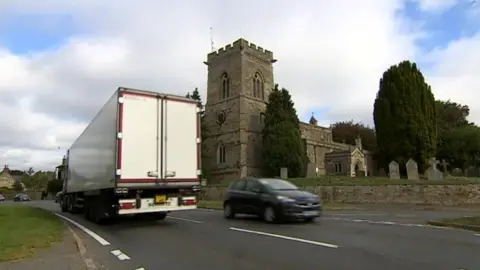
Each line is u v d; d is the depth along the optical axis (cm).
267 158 4850
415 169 2980
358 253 789
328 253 793
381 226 1242
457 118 6556
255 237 1034
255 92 5472
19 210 2141
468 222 1263
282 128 4819
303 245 891
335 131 8031
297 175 4709
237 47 5362
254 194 1480
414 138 4325
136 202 1325
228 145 5241
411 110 4353
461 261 712
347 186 2655
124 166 1274
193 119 1448
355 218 1541
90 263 732
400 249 832
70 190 2219
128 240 1056
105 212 1422
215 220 1530
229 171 5141
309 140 5894
